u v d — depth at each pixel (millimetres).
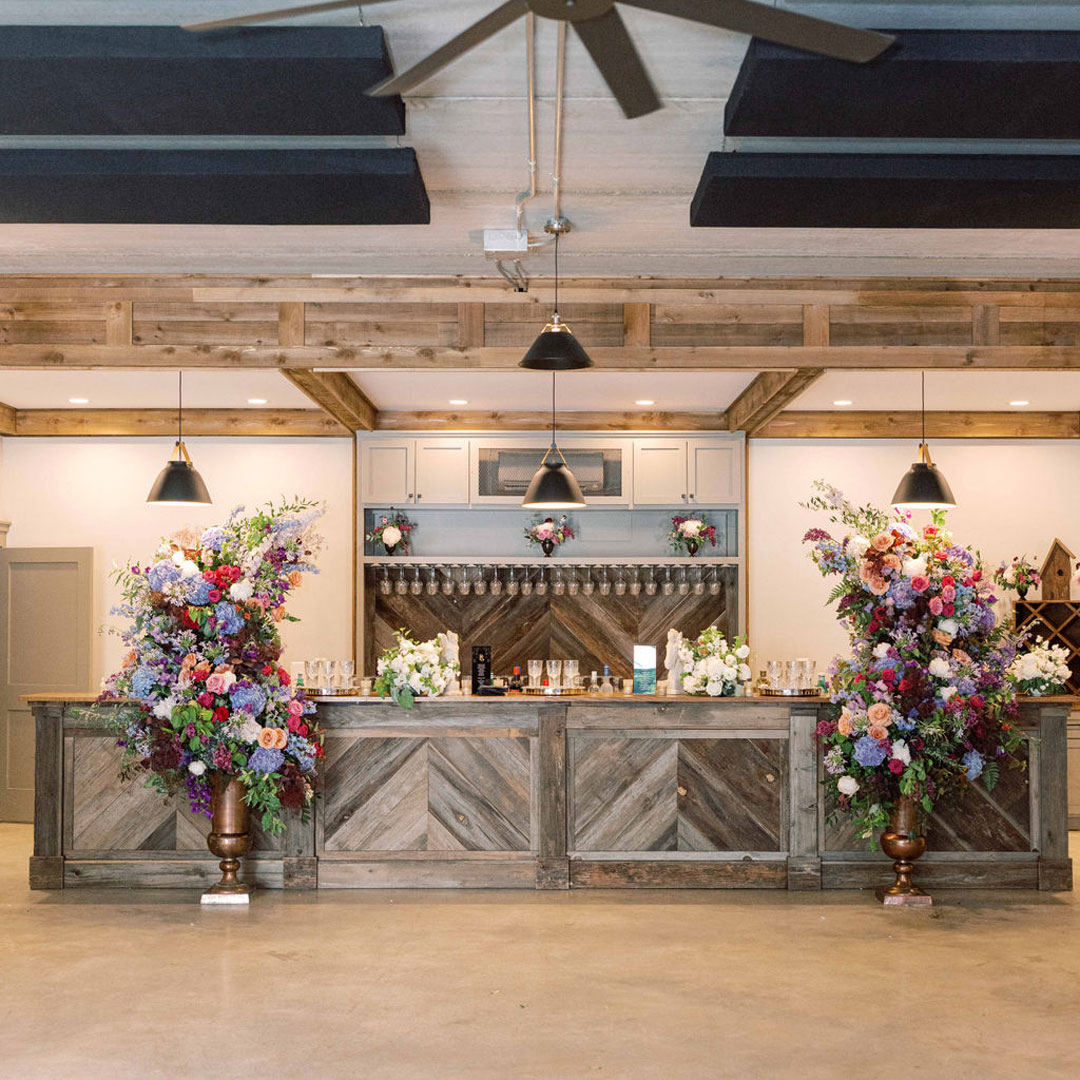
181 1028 4105
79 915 5695
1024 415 9078
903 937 5312
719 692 6312
